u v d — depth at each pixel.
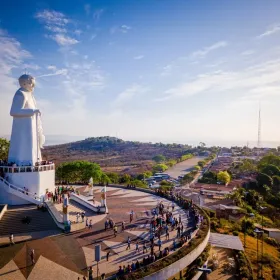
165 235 35.50
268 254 43.59
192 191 90.44
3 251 29.72
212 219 56.72
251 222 59.62
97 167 82.06
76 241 32.97
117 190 65.62
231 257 39.47
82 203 47.81
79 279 24.44
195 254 31.09
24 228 35.69
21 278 24.83
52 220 38.03
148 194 61.06
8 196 42.56
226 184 107.81
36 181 45.59
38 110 47.00
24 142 47.16
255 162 192.25
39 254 29.28
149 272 25.41
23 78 47.75
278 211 80.62
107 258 28.72
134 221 41.03
